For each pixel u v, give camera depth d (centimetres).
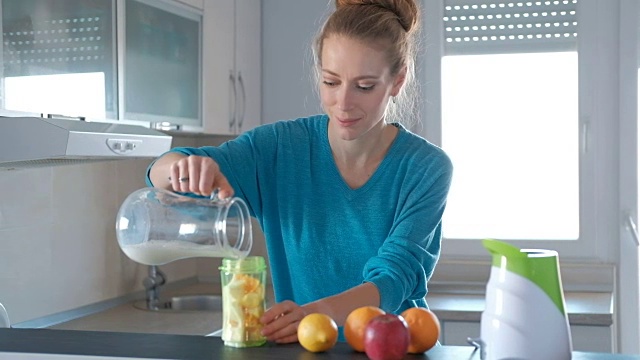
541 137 384
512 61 385
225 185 141
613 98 372
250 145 178
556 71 380
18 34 223
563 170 382
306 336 133
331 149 176
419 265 156
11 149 212
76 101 248
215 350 135
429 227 163
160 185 155
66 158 222
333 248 176
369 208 173
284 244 182
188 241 135
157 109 292
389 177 172
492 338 123
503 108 387
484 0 383
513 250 122
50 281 301
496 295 123
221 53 345
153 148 243
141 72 281
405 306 165
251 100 381
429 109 388
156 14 291
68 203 312
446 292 366
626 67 369
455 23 387
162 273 351
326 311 142
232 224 137
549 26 377
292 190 178
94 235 328
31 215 291
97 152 217
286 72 399
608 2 371
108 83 264
